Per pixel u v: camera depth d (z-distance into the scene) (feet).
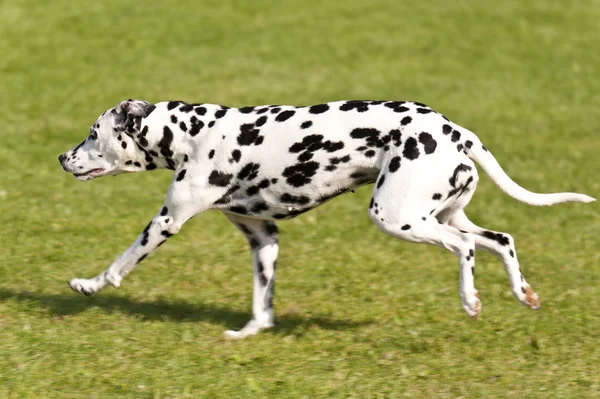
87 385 29.73
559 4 108.06
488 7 106.32
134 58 86.07
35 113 70.38
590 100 80.84
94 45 88.58
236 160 32.55
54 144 63.10
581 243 48.78
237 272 42.98
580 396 29.60
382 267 44.24
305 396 29.30
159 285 40.91
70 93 75.82
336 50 91.61
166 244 46.73
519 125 73.10
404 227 30.81
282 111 32.55
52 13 95.50
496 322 36.88
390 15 102.58
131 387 29.63
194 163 33.06
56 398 28.84
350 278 42.63
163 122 33.22
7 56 84.12
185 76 82.12
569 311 38.32
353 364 32.07
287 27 97.09
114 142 33.68
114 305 37.86
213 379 30.37
